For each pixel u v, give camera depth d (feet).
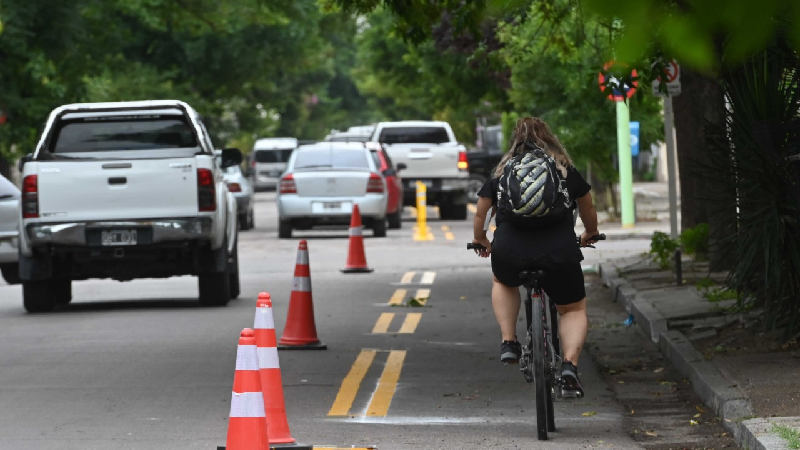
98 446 56.75
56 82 247.29
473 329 98.53
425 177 253.24
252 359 42.01
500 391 71.05
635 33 18.07
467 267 153.07
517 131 57.77
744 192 74.18
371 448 55.11
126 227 110.11
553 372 59.06
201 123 120.57
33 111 241.55
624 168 196.03
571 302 57.21
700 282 104.53
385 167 226.79
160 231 109.91
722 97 76.84
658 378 73.97
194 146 116.47
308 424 61.62
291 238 212.23
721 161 75.92
